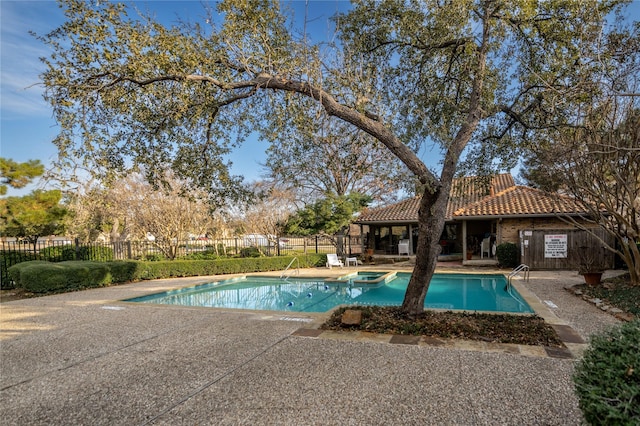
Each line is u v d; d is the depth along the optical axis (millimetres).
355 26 8422
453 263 20234
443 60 9078
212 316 8320
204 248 22562
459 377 4441
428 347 5602
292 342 6055
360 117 6758
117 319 8203
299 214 21641
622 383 2188
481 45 7844
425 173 6832
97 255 17375
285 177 18203
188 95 6391
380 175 7836
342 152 8656
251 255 22172
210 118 7242
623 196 9367
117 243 18516
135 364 5258
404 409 3701
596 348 2637
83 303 10352
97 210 23797
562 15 7535
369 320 7164
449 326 6539
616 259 15430
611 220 11227
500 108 8398
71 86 5777
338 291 14469
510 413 3562
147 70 5785
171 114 6809
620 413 2039
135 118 6922
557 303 8922
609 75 7020
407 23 8094
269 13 6316
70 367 5211
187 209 20781
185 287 13938
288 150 8680
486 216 17531
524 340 5801
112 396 4230
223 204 8375
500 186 23828
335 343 5934
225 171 8141
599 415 2201
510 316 7344
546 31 7797
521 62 8461
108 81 6246
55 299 11133
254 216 24406
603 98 7793
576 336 6012
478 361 4961
